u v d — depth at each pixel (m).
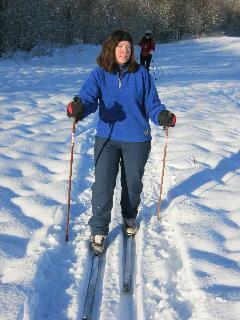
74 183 4.77
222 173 5.16
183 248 3.49
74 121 3.41
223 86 12.10
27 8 22.02
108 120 3.50
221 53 23.09
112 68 3.42
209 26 39.28
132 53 3.39
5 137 6.07
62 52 23.19
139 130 3.50
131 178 3.61
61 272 3.26
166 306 2.90
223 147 6.11
